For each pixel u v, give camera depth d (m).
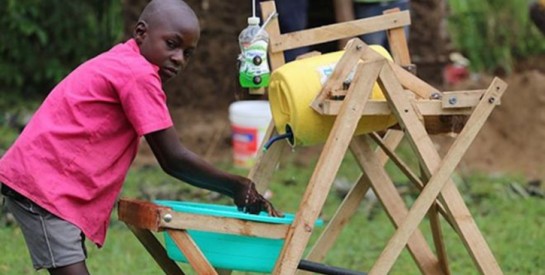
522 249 7.85
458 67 12.59
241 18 12.09
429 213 5.40
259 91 5.58
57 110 4.75
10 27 11.91
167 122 4.69
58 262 4.69
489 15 13.34
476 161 10.67
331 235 5.65
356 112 4.80
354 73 4.89
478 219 8.71
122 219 4.97
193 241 4.73
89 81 4.74
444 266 5.46
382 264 4.96
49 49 12.06
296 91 5.03
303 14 7.04
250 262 4.94
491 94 4.99
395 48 5.58
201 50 12.05
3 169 4.77
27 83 12.17
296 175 9.84
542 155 10.80
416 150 4.93
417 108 4.93
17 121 11.21
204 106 12.00
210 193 9.19
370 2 7.66
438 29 12.19
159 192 9.17
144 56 4.84
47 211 4.68
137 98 4.66
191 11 4.89
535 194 9.57
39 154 4.71
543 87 11.64
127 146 4.81
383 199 5.43
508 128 11.16
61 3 11.94
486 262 5.04
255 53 5.27
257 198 4.89
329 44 7.57
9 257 7.31
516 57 13.39
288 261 4.76
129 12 12.15
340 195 9.26
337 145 4.79
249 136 9.79
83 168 4.70
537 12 8.27
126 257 7.41
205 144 11.01
